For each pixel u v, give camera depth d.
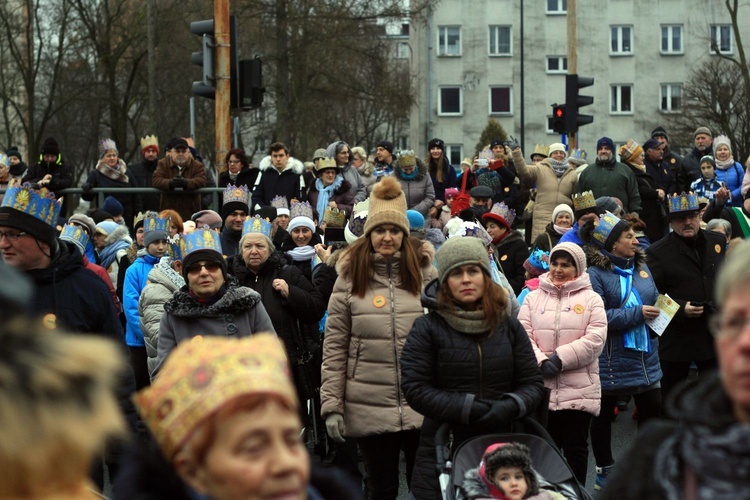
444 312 7.47
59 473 2.26
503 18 76.94
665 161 24.27
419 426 8.48
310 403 10.79
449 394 7.21
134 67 50.50
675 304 10.34
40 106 55.75
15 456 2.20
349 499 3.27
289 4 46.19
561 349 9.41
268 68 50.38
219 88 17.88
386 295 8.59
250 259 10.63
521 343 7.55
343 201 18.16
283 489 2.81
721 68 59.94
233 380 2.77
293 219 13.42
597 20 76.06
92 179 19.23
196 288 8.61
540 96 76.75
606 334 9.57
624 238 10.56
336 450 10.52
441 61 77.31
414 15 48.84
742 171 21.23
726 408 2.90
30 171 19.06
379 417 8.48
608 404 10.44
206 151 55.66
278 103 47.19
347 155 18.33
